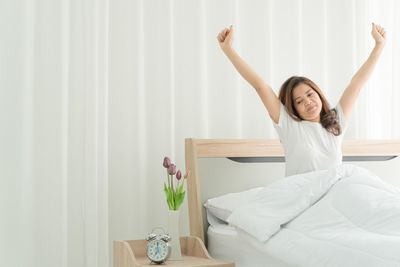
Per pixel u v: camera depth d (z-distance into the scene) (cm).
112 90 226
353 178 158
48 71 210
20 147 200
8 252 196
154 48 235
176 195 179
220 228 190
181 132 239
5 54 200
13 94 200
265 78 255
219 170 213
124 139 226
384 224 131
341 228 138
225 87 248
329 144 203
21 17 203
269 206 159
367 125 284
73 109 216
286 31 265
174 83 239
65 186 209
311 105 200
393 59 291
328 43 279
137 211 226
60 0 211
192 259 176
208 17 248
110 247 222
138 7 229
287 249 137
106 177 217
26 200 200
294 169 198
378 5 292
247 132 253
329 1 280
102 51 219
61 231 206
